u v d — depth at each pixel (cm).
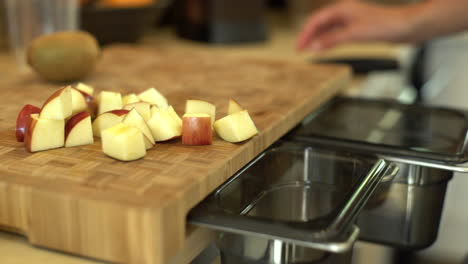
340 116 83
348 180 69
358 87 107
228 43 138
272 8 196
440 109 84
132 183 60
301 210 69
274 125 72
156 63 93
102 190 59
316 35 111
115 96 71
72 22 108
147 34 148
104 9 110
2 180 61
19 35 106
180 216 59
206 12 137
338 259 62
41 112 66
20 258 60
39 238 60
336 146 73
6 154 65
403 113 84
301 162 72
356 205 61
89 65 84
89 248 59
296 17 160
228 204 65
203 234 63
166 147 67
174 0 152
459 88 154
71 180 61
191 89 83
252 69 91
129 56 97
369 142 73
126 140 63
